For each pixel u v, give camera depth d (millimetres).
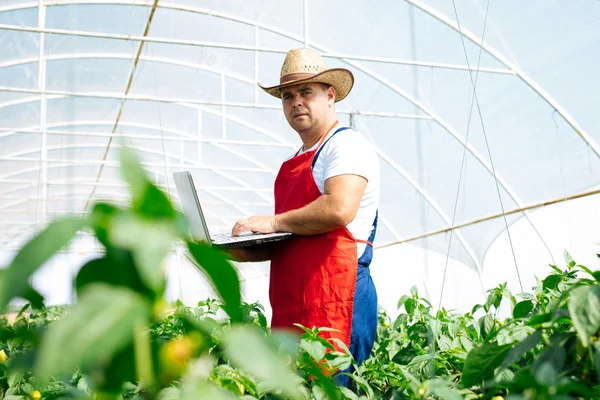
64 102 12695
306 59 3316
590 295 1290
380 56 10164
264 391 1620
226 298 605
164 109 13266
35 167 16375
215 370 1590
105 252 612
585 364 1387
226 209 19344
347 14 9398
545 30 8172
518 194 10422
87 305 562
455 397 1328
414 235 13094
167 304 617
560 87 8719
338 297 2959
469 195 11312
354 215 2975
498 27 8531
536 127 9445
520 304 3031
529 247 10406
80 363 532
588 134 8812
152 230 574
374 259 14547
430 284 12852
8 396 2148
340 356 1993
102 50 11039
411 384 1396
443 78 9977
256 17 9883
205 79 12102
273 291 3174
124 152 591
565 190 9562
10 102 12258
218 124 13859
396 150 12016
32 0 9367
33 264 534
